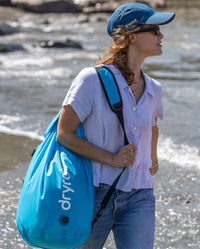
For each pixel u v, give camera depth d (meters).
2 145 14.13
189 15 65.00
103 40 42.72
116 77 5.74
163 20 5.66
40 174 5.48
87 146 5.64
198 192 11.10
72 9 72.62
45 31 50.44
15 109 18.30
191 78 25.41
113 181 5.76
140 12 5.71
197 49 36.50
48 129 5.87
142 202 5.95
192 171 12.42
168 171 12.42
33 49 36.06
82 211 5.39
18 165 12.54
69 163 5.55
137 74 5.93
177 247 8.67
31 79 24.58
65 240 5.36
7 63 29.27
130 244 5.86
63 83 23.84
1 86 22.58
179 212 10.04
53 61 30.61
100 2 75.19
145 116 5.87
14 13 68.31
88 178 5.59
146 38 5.77
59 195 5.34
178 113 18.30
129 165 5.79
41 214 5.31
